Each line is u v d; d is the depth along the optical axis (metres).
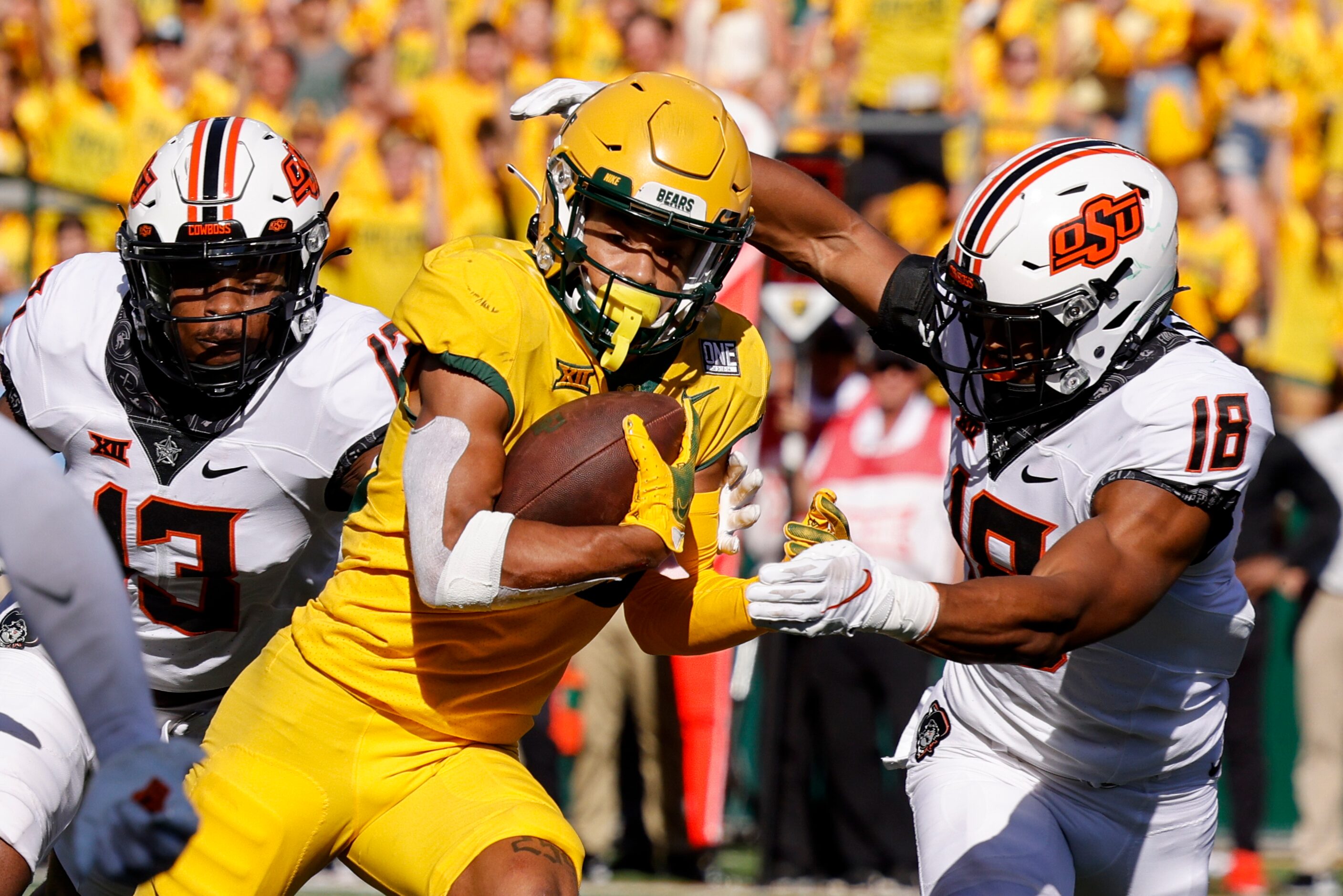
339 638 9.17
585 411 8.87
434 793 9.12
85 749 10.88
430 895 8.73
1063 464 9.91
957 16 26.39
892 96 26.44
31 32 27.19
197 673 11.43
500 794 9.03
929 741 11.17
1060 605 8.50
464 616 8.97
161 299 10.39
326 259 11.12
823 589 8.04
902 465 19.53
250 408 10.62
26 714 10.57
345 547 9.45
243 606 11.17
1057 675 10.22
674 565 9.37
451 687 9.15
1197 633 10.23
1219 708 10.66
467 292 8.73
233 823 9.11
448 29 26.83
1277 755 23.12
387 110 24.50
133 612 11.15
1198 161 24.92
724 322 9.92
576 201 8.87
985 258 9.66
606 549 8.40
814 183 11.46
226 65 27.81
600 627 9.52
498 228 24.17
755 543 20.25
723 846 21.80
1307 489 20.62
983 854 10.13
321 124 25.91
